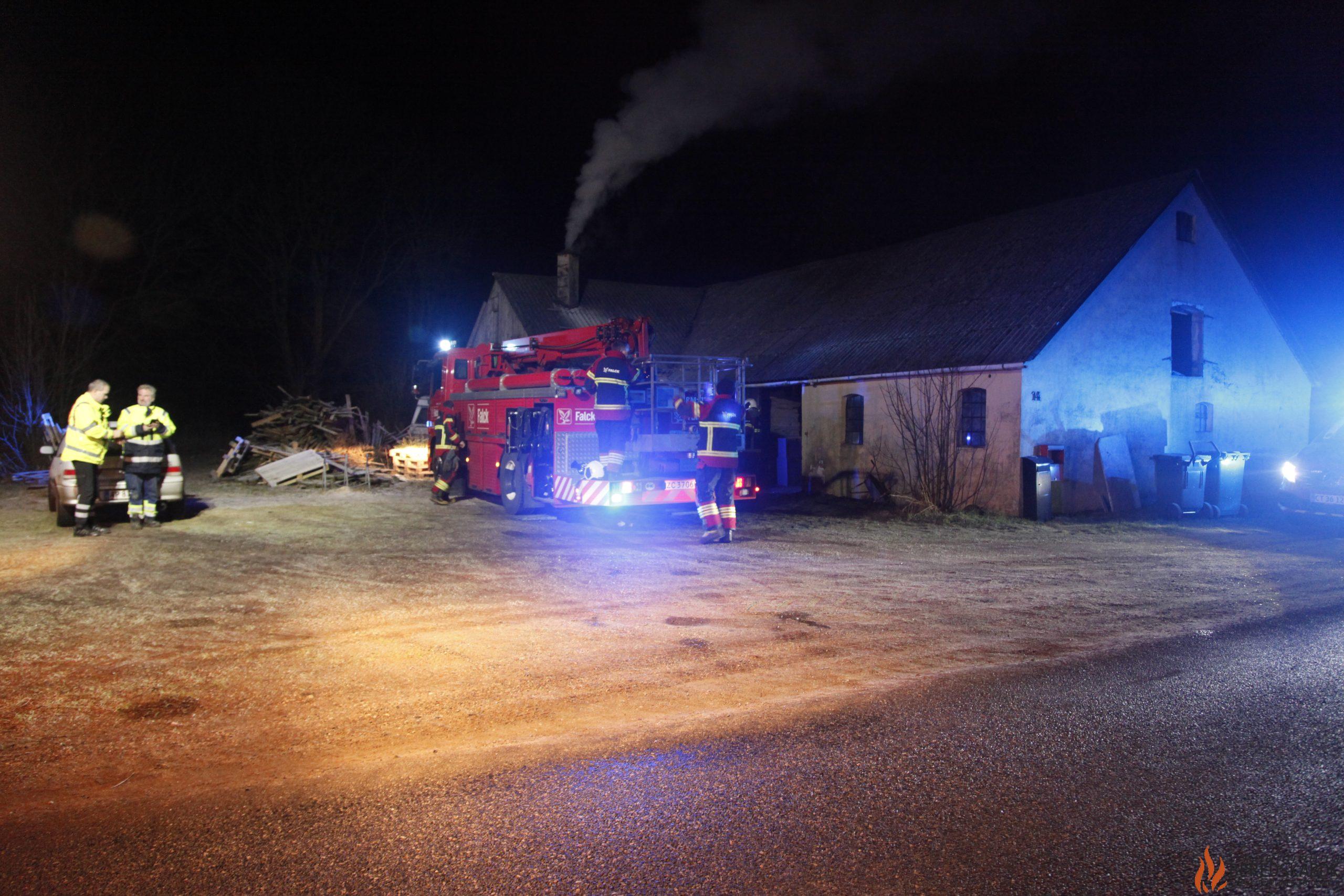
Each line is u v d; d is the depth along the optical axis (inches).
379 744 159.2
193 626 241.9
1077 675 206.2
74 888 111.1
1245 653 227.8
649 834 126.5
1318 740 165.0
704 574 331.0
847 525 512.1
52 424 732.0
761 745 159.9
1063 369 587.8
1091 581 335.9
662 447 447.2
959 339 630.5
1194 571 361.7
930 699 187.5
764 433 813.9
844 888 112.3
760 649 225.6
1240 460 601.9
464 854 120.3
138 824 128.9
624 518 493.4
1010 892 111.7
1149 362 649.6
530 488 490.3
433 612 261.3
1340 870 117.7
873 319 748.0
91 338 1060.5
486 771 147.5
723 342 934.4
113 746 157.6
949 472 605.3
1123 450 628.1
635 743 160.2
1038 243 697.0
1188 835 127.5
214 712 174.9
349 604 271.6
